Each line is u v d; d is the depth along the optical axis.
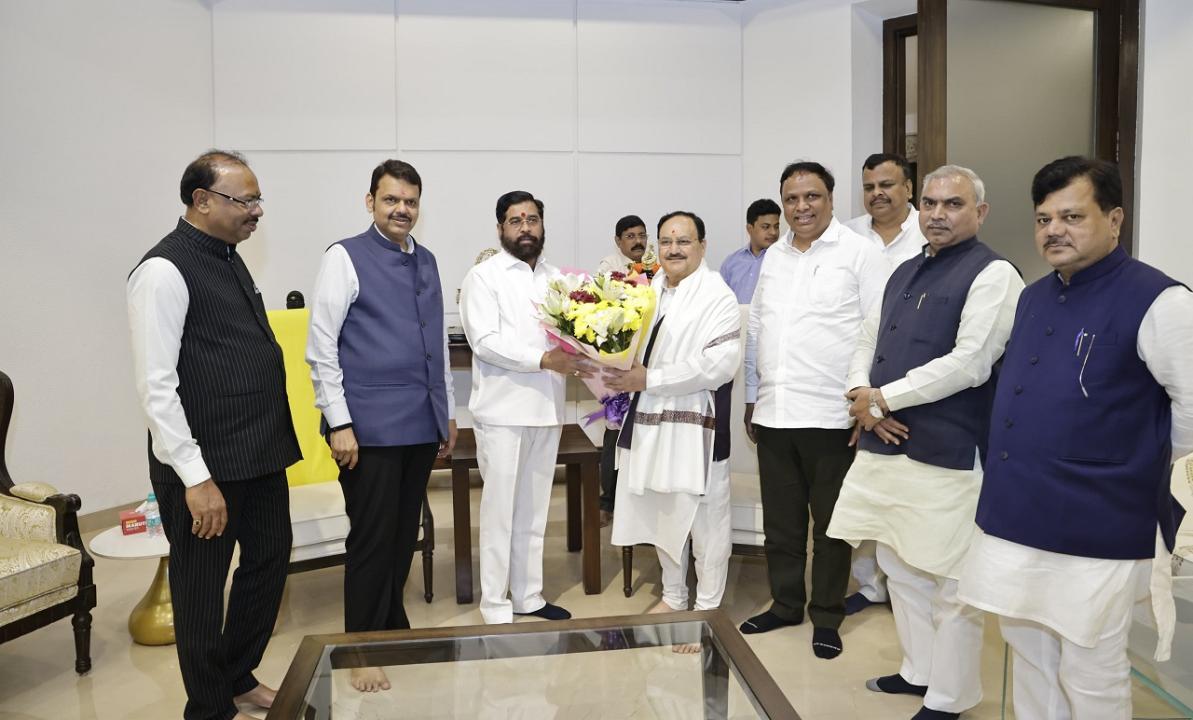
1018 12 3.74
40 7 4.07
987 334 2.20
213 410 2.14
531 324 2.93
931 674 2.39
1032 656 1.99
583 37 5.45
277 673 2.79
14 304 3.99
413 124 5.31
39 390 4.11
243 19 5.10
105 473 4.46
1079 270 1.80
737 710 1.83
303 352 3.67
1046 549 1.79
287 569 2.46
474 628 2.06
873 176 3.37
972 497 2.26
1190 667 1.97
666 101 5.55
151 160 4.70
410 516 2.74
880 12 5.11
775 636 3.02
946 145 3.61
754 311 3.13
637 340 2.70
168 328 2.05
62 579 2.69
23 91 4.01
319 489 3.50
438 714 1.97
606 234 5.57
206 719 2.22
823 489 2.90
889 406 2.31
